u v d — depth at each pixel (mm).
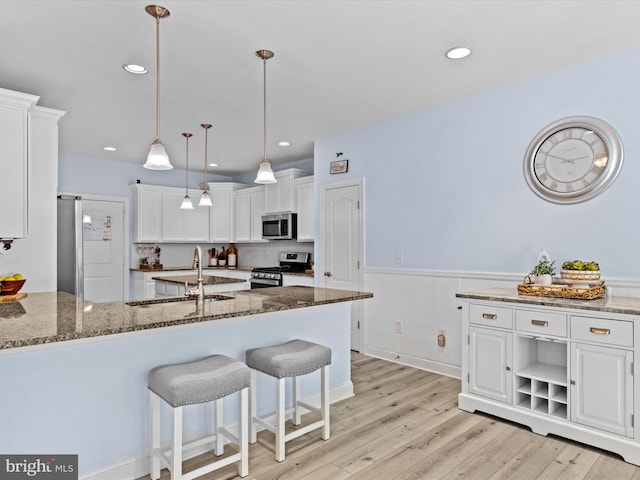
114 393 1967
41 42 2504
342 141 4574
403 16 2264
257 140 4859
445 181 3686
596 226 2850
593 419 2316
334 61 2812
